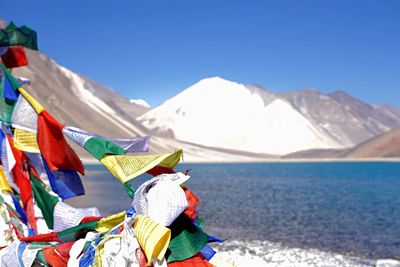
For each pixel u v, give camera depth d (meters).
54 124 5.36
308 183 55.88
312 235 16.86
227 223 19.88
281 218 22.05
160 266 4.09
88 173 69.81
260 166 150.00
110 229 4.69
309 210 26.05
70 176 5.69
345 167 131.50
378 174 83.69
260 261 11.41
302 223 20.38
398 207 28.22
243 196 35.53
